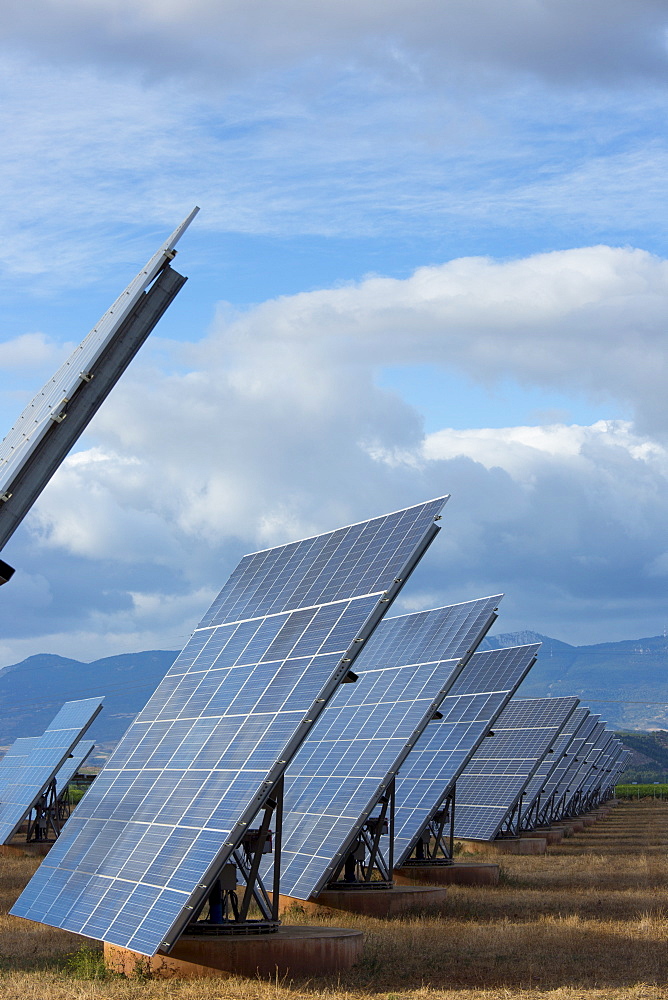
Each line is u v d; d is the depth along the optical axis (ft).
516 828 227.81
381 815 119.96
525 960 85.51
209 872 74.38
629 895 131.13
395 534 92.53
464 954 88.43
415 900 116.26
